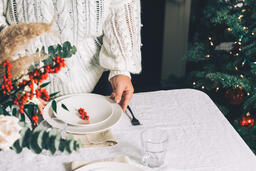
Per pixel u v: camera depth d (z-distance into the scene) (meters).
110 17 1.40
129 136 1.15
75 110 1.22
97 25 1.40
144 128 1.20
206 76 2.44
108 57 1.42
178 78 3.40
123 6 1.38
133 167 0.97
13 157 1.05
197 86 2.57
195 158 1.07
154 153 1.02
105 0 1.35
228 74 2.42
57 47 0.88
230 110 2.58
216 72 2.42
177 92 1.45
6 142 0.67
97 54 1.51
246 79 2.34
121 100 1.32
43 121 1.17
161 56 3.30
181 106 1.35
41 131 0.71
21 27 0.69
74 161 1.02
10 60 0.75
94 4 1.34
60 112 1.19
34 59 0.78
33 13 1.31
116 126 1.20
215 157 1.07
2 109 0.79
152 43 3.25
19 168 1.02
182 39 3.31
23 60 0.76
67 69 1.46
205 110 1.32
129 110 1.28
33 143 0.70
